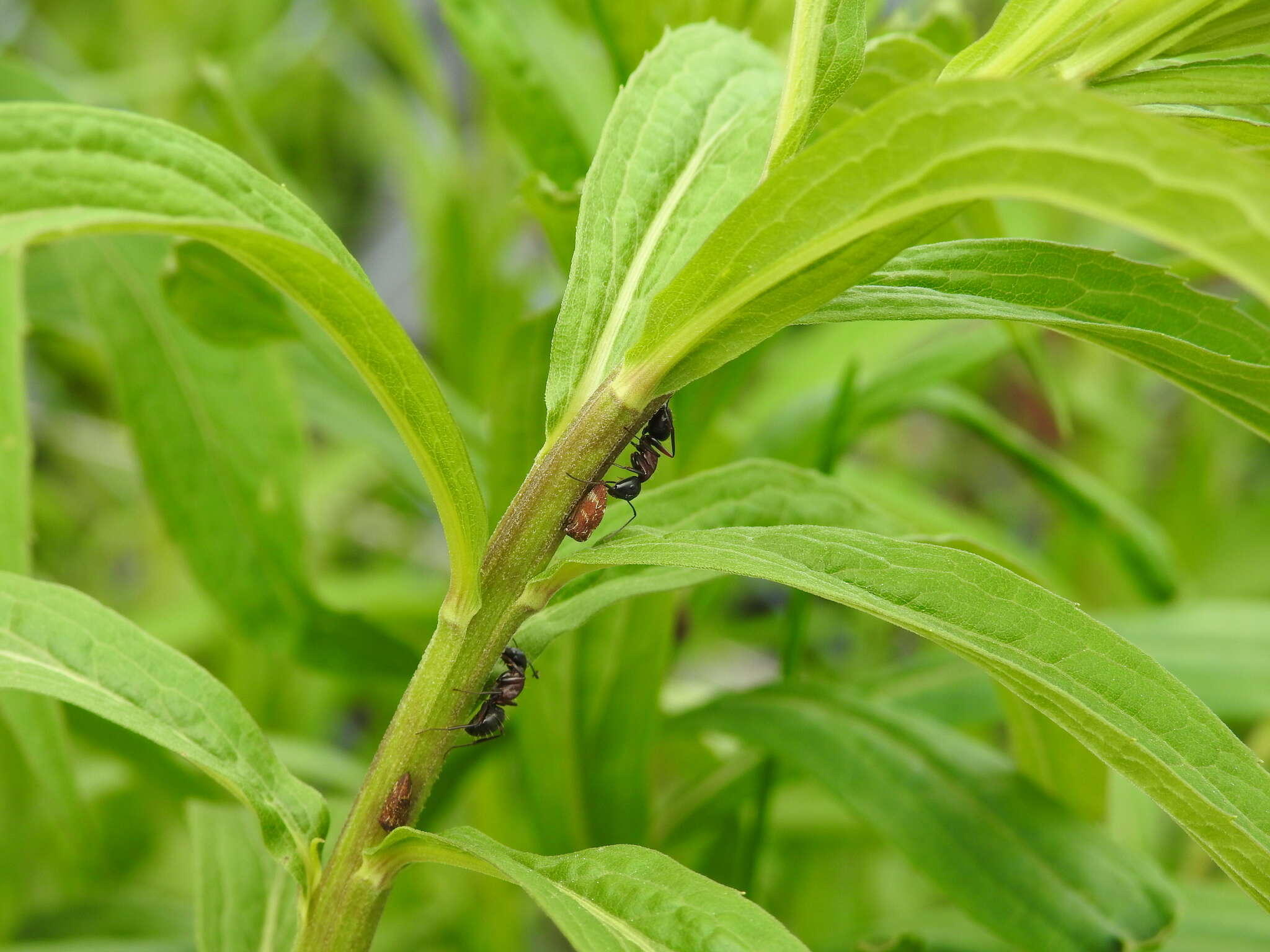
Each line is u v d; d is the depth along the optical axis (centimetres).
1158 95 11
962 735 18
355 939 12
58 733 17
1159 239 8
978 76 11
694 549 11
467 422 22
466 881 24
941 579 11
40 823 25
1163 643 21
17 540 17
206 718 12
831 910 26
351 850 12
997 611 11
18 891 23
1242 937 18
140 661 12
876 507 15
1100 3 11
